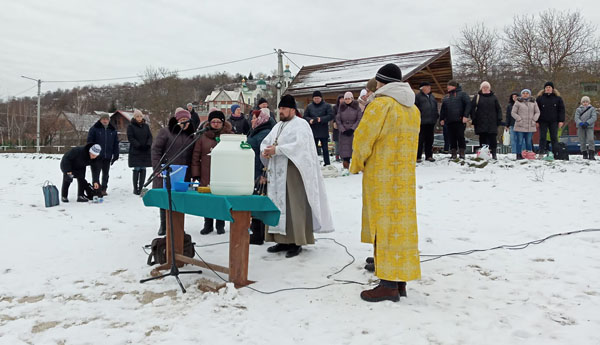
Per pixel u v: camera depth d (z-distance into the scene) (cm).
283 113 489
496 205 680
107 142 932
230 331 299
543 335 286
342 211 693
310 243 491
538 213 616
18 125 5728
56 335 296
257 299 355
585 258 432
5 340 290
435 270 422
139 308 344
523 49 3722
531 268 414
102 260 472
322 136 1062
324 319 316
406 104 351
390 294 346
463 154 1052
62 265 454
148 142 946
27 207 798
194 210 390
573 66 3553
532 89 3638
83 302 355
